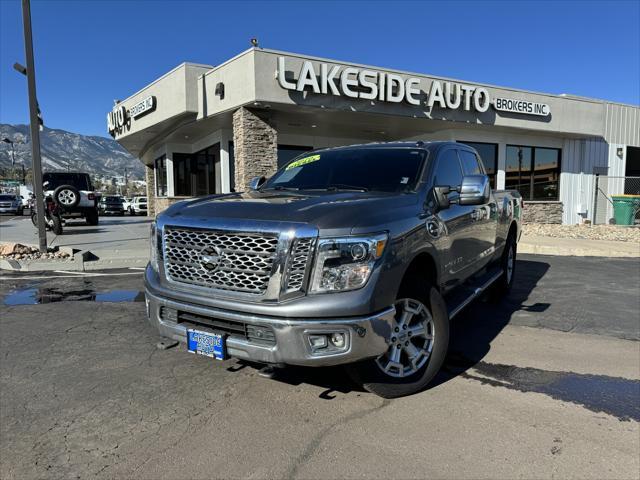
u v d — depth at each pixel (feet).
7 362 14.69
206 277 11.24
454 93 55.67
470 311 21.07
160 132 68.59
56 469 9.26
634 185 78.84
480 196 13.41
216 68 50.37
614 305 22.11
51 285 26.50
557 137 70.90
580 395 12.57
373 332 10.33
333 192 13.51
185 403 11.94
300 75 46.19
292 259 10.15
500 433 10.57
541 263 34.24
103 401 12.06
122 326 18.45
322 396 12.30
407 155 15.35
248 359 10.62
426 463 9.43
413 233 11.69
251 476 9.02
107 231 56.70
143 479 8.95
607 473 9.13
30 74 35.04
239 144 49.16
